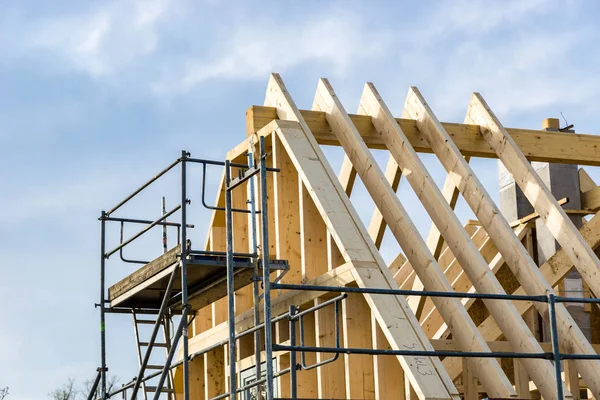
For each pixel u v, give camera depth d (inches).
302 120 453.4
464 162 444.1
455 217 415.8
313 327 425.4
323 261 427.2
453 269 548.7
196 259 370.3
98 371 419.8
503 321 394.9
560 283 522.9
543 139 506.9
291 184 454.0
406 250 410.0
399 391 377.7
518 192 557.3
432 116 465.1
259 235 471.8
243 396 456.4
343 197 418.6
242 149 477.7
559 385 306.0
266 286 280.1
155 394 364.8
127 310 437.7
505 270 546.0
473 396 427.8
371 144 465.1
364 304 397.4
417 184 434.0
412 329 370.0
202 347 496.4
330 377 403.5
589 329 517.0
